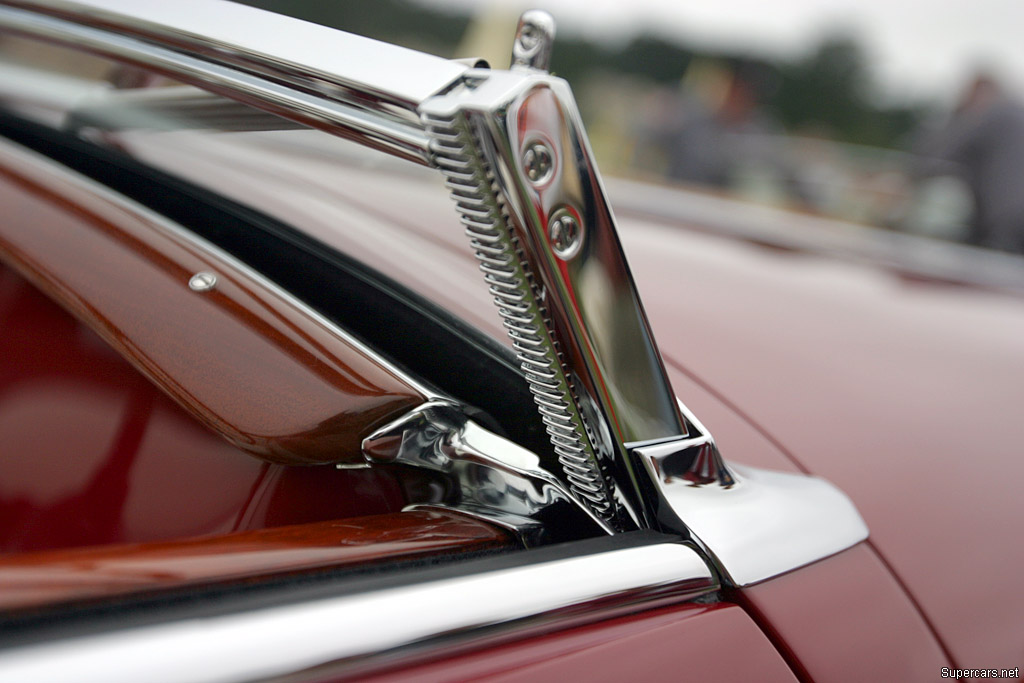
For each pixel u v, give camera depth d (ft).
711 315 2.22
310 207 1.92
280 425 1.44
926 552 1.69
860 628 1.53
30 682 1.01
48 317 1.60
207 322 1.52
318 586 1.21
